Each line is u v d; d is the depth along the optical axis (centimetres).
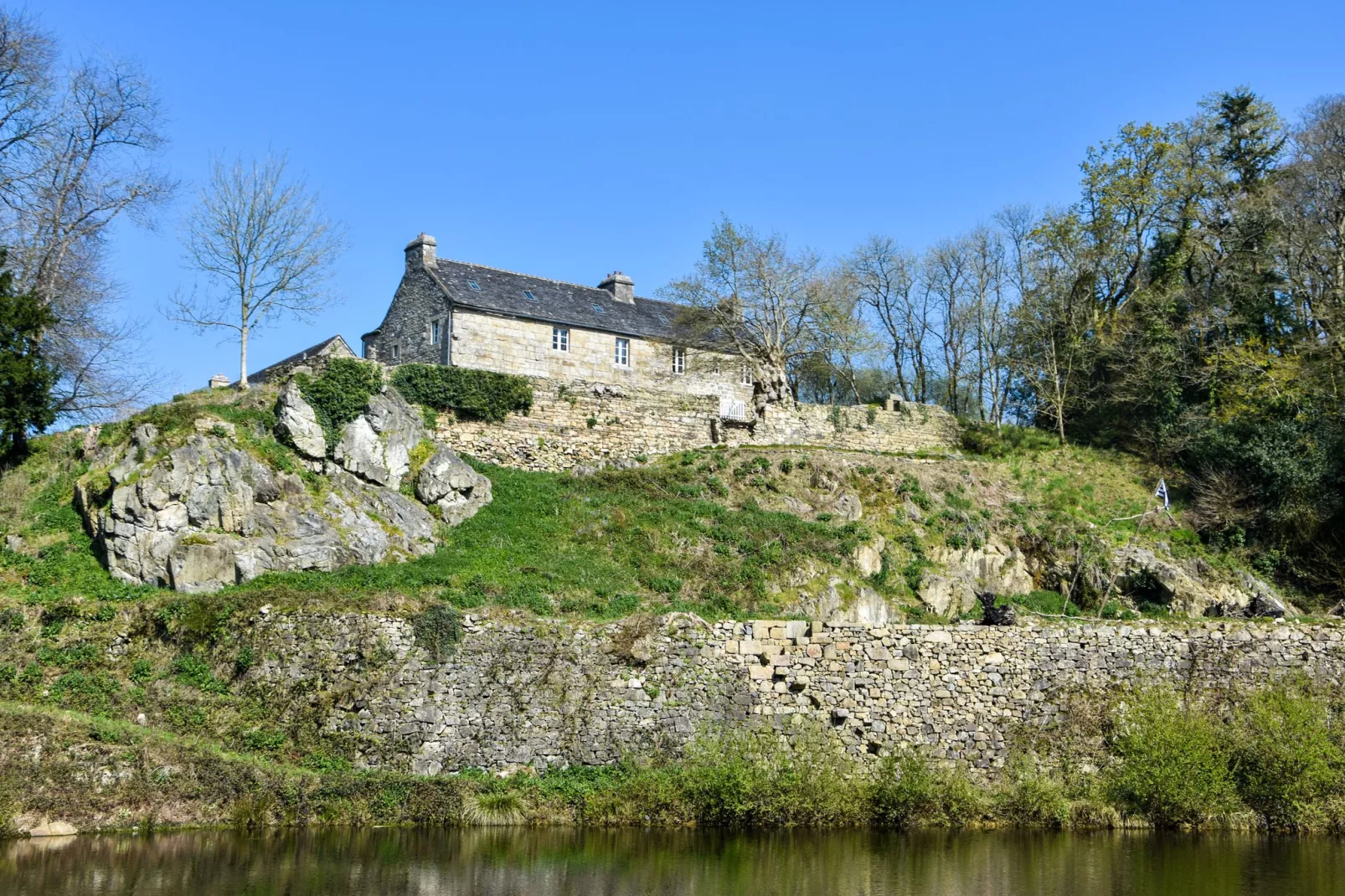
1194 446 3888
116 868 1845
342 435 2944
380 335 4231
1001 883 1902
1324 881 1925
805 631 2594
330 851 2000
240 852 1972
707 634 2555
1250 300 4216
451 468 3067
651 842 2150
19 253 3397
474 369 3384
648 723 2438
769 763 2370
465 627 2466
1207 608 3152
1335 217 4069
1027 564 3428
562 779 2347
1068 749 2538
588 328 4156
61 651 2361
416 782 2239
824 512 3372
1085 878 1933
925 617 3069
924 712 2559
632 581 2873
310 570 2647
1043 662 2630
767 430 3869
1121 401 4312
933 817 2339
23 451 2898
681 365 4344
